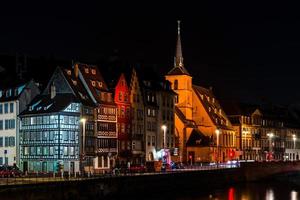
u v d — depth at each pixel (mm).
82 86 115562
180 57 163375
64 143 106812
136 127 128125
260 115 195000
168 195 93688
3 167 94125
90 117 112875
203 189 107688
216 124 164500
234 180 122438
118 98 121938
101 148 115062
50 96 111812
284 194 101688
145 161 122562
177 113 153875
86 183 76500
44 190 69500
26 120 111000
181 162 143250
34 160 108938
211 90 179625
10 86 115562
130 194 85812
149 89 135625
